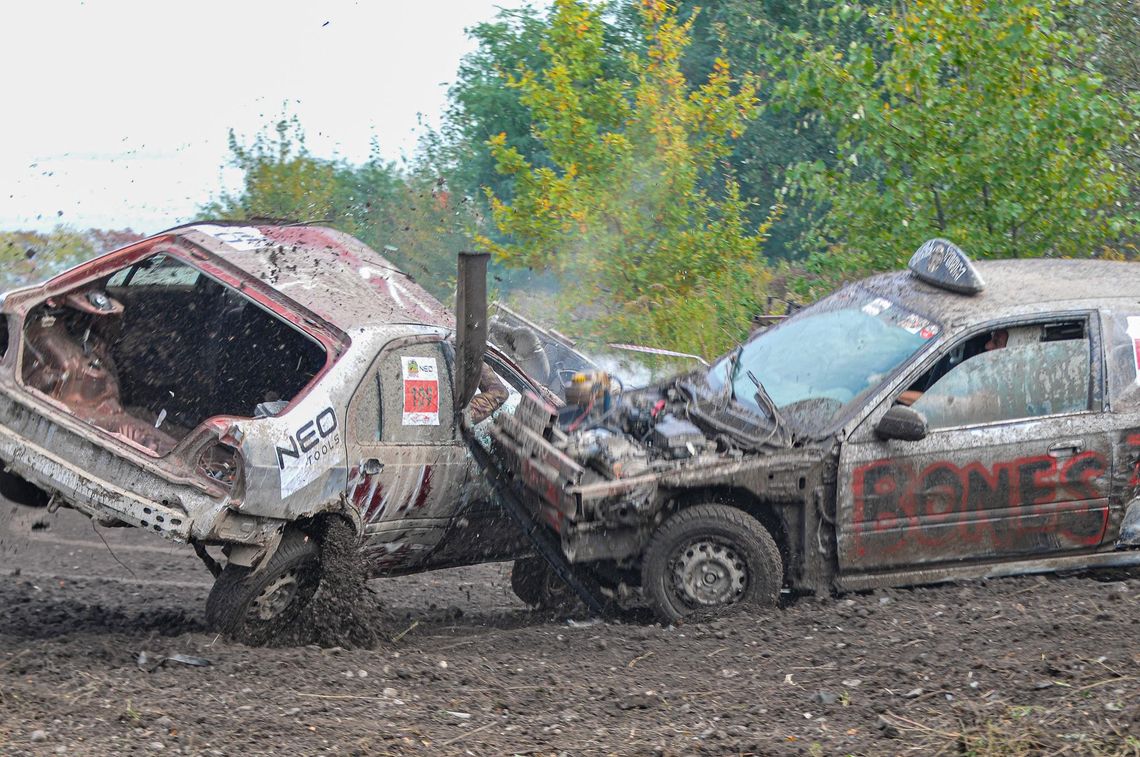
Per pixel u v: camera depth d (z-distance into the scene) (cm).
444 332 1155
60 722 754
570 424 1216
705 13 3878
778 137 3747
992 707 796
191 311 1252
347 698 845
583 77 2459
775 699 858
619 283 2308
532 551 1221
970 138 1853
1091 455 1105
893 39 1931
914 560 1095
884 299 1230
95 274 1126
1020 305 1152
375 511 1055
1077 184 1834
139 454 960
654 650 994
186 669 899
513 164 2373
